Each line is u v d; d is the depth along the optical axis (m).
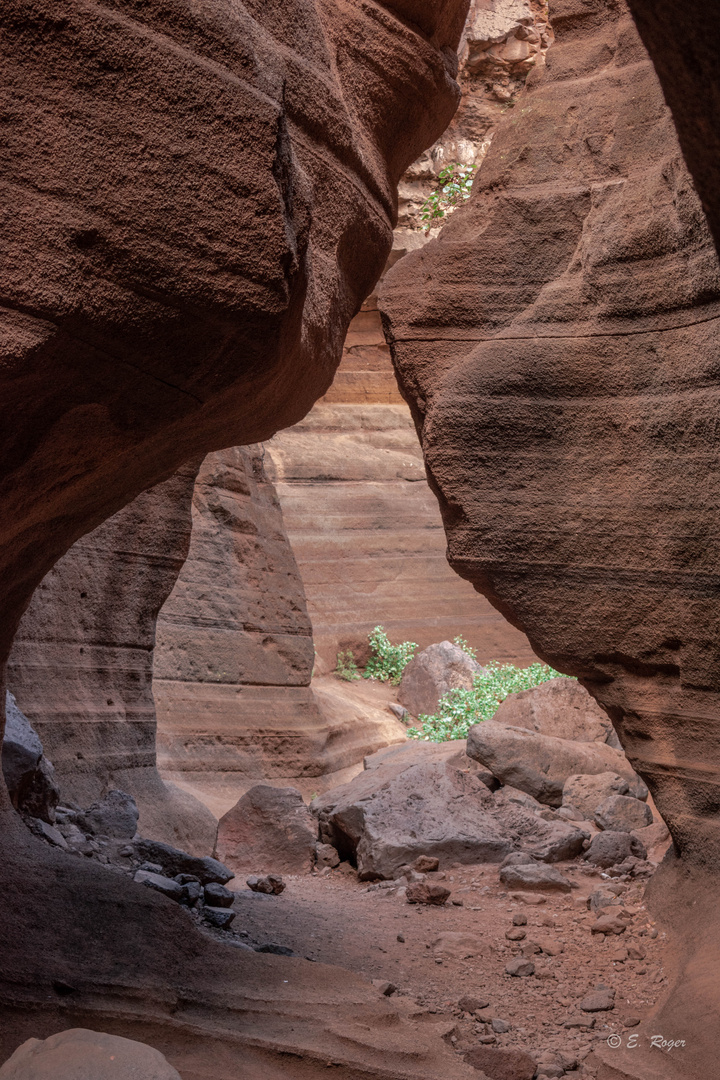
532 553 5.48
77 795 6.82
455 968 4.62
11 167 2.38
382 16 4.34
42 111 2.41
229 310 2.74
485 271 5.71
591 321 5.34
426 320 5.79
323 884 6.44
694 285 4.82
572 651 5.45
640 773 5.42
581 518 5.34
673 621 5.06
